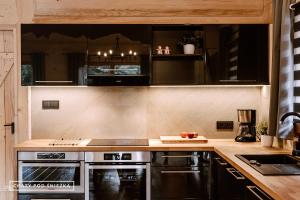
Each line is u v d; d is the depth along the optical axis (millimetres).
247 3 3514
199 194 3117
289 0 2723
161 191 3115
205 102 3719
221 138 3715
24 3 3531
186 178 3119
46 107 3668
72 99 3682
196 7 3525
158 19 3525
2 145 3707
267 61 3375
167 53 3502
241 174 2182
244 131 3451
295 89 2727
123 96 3705
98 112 3697
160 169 3121
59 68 3346
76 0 3482
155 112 3709
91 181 3115
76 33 3363
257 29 3387
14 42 3611
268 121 3156
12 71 3689
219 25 3385
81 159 3107
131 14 3512
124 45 3371
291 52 2740
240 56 3381
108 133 3695
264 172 1960
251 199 1949
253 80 3371
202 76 3541
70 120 3682
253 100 3730
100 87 3701
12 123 3691
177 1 3527
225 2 3521
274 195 1562
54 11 3494
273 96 2930
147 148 3109
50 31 3359
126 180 3117
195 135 3451
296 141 2438
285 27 2752
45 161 3115
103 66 3359
